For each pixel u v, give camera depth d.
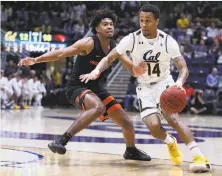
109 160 5.39
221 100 17.61
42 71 21.50
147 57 5.04
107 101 5.38
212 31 20.67
